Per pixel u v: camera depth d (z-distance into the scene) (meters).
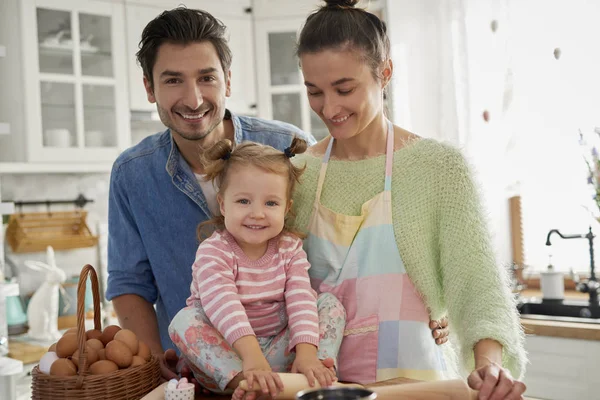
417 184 1.31
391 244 1.30
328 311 1.27
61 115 3.47
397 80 3.59
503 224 3.47
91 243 3.86
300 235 1.37
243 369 1.15
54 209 3.86
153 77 1.61
